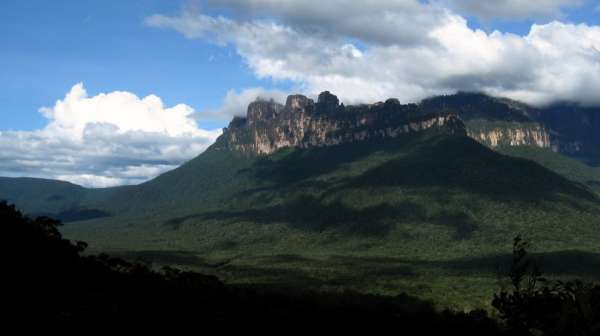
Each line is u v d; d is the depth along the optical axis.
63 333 31.62
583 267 159.12
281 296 67.00
